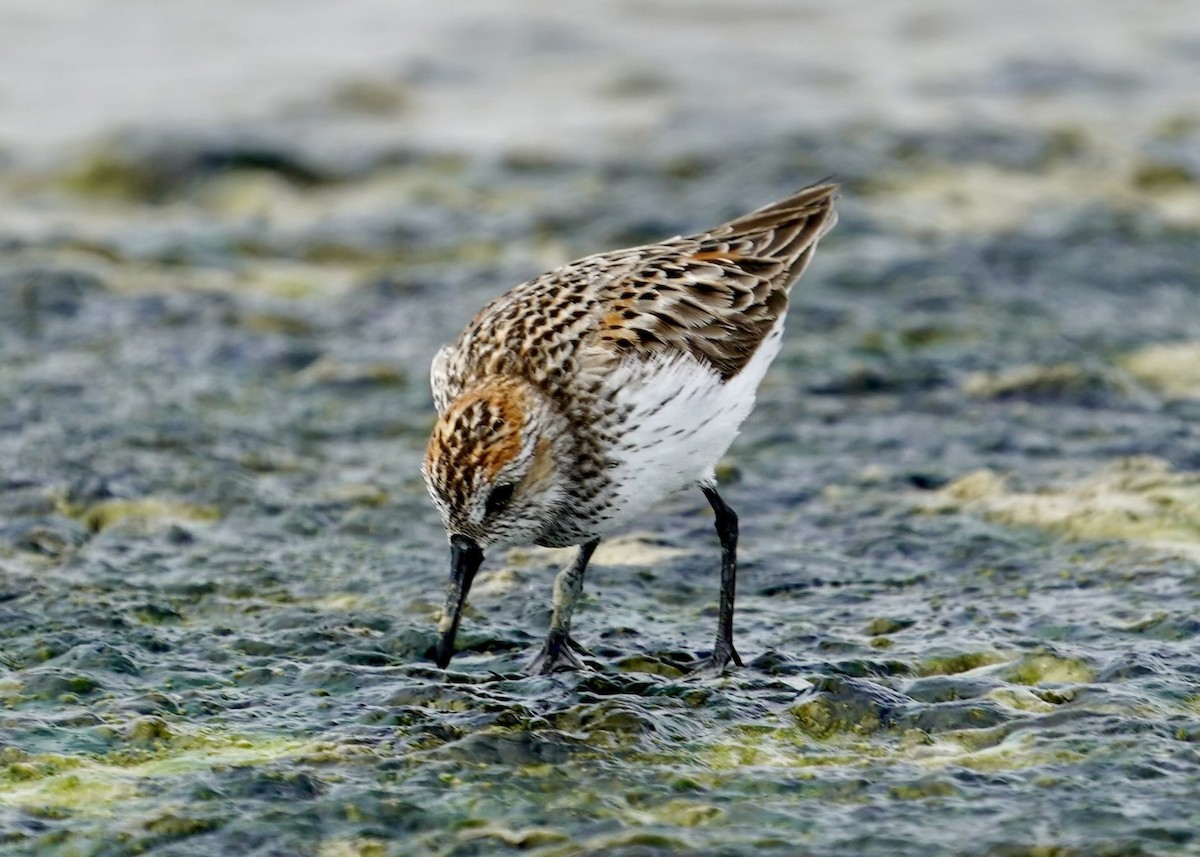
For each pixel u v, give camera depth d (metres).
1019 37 34.25
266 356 17.56
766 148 24.67
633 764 8.91
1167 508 13.10
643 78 31.23
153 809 8.45
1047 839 7.94
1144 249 20.45
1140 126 26.38
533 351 10.28
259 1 37.44
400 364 17.39
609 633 10.99
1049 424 15.31
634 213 22.19
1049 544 12.55
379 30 35.44
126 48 33.91
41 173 25.89
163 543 12.70
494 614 11.33
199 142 25.80
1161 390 16.50
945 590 11.73
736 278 11.01
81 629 10.91
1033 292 19.17
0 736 9.27
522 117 28.86
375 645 10.73
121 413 15.55
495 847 8.05
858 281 19.47
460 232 22.31
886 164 23.94
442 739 9.27
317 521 13.27
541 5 37.41
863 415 15.74
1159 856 7.74
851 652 10.58
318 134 27.19
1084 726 9.20
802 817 8.27
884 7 37.31
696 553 12.56
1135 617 10.99
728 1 37.53
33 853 8.09
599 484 10.21
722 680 10.08
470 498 9.74
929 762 8.91
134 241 21.89
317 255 21.89
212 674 10.28
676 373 10.17
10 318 18.52
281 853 8.07
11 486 13.56
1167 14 35.94
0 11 35.72
